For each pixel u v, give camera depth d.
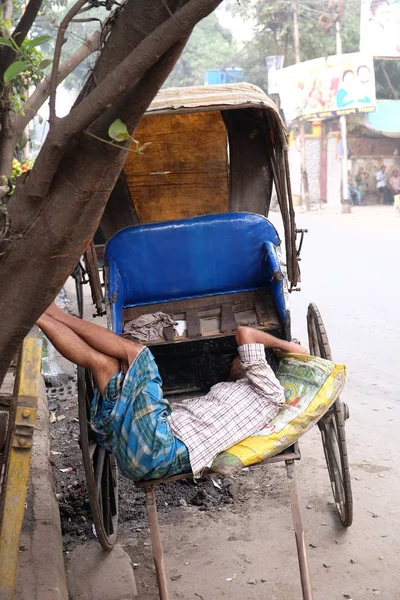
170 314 5.07
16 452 2.52
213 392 3.70
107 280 4.73
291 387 3.70
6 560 2.42
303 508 4.42
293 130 34.06
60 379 7.17
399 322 8.73
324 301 10.12
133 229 4.89
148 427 3.29
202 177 5.55
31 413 2.54
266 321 4.89
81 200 1.90
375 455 5.07
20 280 2.00
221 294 5.13
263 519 4.33
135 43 1.85
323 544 4.02
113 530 4.12
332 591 3.59
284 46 34.94
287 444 3.40
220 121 5.35
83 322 3.53
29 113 3.45
